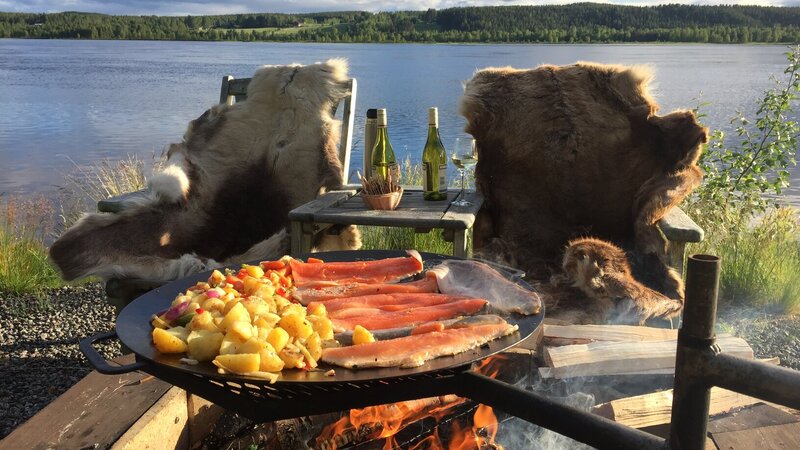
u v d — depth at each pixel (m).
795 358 3.25
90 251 3.10
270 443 1.81
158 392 1.75
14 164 11.34
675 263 2.90
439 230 4.38
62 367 3.19
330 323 1.35
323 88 3.71
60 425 1.60
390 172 3.16
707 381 1.06
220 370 1.14
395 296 1.55
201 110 19.97
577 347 2.07
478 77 3.57
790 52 4.58
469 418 1.88
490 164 3.48
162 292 1.60
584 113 3.37
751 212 4.69
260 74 3.79
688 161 3.09
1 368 3.18
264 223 3.64
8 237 4.85
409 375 1.17
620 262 2.74
